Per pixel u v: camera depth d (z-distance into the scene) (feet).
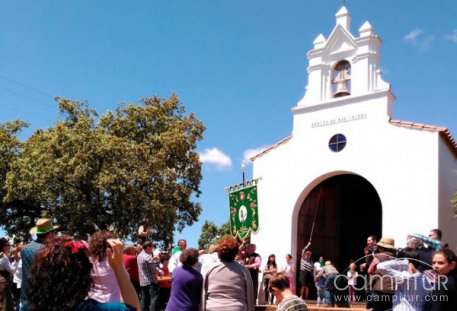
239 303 22.36
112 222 88.89
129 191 87.45
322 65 63.16
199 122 104.42
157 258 42.45
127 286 12.52
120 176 86.43
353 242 65.62
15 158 99.86
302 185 60.90
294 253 60.18
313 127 61.62
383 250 29.55
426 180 52.54
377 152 56.18
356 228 66.33
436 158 52.49
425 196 52.26
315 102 62.08
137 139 99.40
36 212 102.73
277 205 62.28
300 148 62.08
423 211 52.06
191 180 102.27
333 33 62.75
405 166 54.08
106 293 17.62
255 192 63.36
